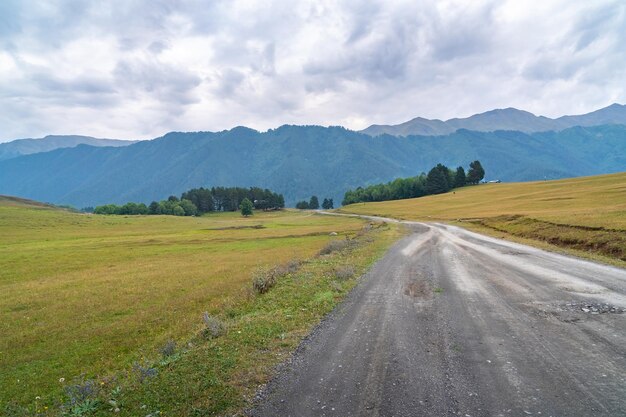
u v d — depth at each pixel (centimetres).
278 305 1338
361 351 857
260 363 813
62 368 1259
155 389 732
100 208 17062
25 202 14725
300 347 900
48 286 2673
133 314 1858
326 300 1324
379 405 620
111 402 697
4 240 6244
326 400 646
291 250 4138
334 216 12456
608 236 2491
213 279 2616
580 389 639
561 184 11681
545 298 1253
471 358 788
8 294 2456
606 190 7894
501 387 657
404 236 4178
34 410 941
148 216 11862
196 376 767
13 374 1239
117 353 1355
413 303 1269
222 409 639
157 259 3959
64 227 8450
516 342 866
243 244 5159
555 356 777
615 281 1477
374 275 1839
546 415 567
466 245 3077
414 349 853
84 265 3672
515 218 4897
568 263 1959
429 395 643
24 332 1658
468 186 18362
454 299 1300
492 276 1692
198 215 18125
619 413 563
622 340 852
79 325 1734
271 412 619
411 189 18650
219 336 1062
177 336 1398
